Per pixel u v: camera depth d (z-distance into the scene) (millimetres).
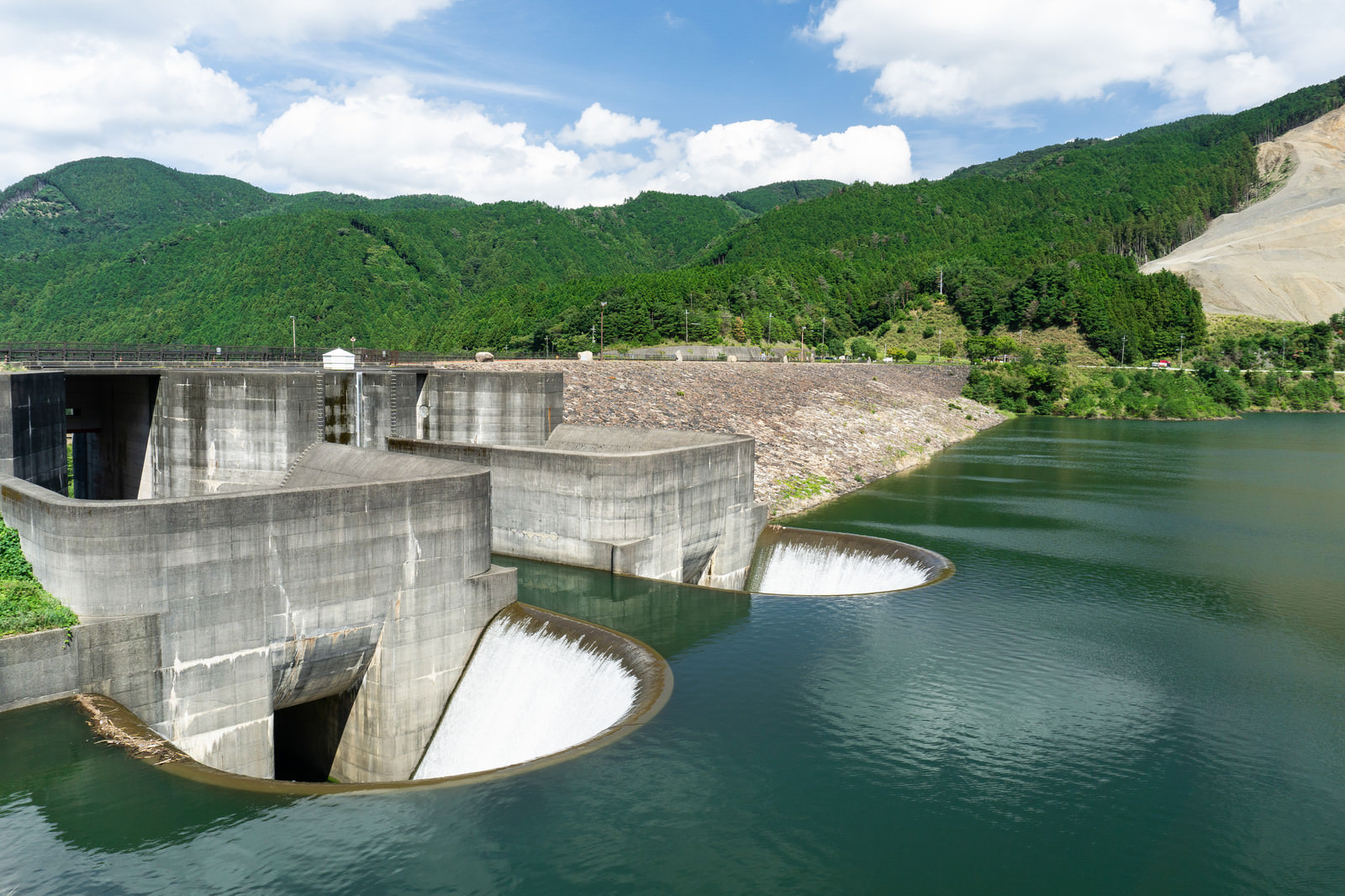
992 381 173250
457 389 60375
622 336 190250
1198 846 23203
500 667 35500
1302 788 26516
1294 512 75000
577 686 32969
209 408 51656
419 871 20828
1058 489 86000
